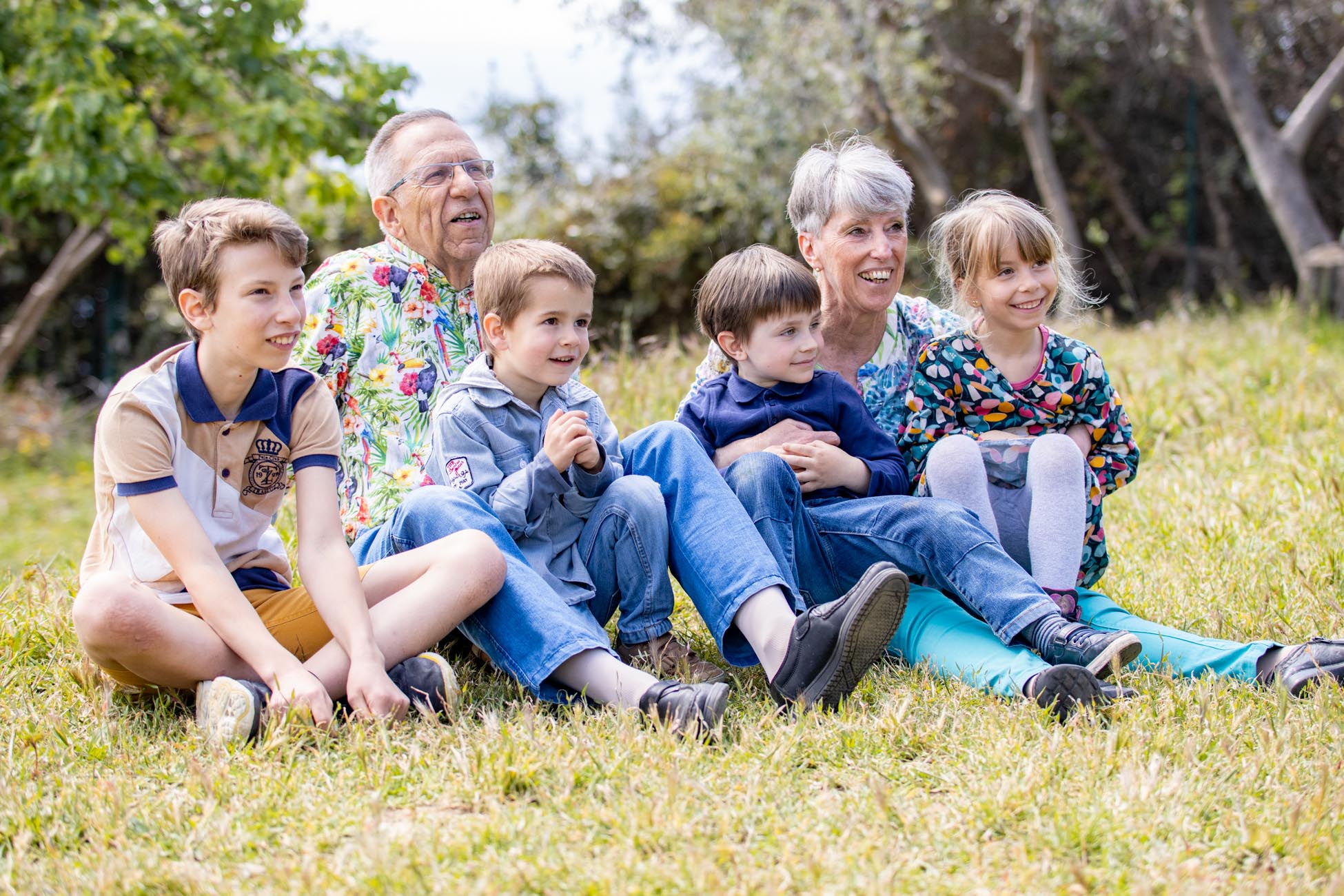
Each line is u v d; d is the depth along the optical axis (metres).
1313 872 1.79
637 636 2.74
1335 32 14.08
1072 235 13.20
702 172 12.96
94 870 1.82
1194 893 1.71
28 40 8.38
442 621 2.48
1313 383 6.43
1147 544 3.81
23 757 2.25
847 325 3.32
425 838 1.87
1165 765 2.12
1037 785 2.01
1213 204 14.58
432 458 2.85
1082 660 2.48
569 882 1.76
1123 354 7.42
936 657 2.64
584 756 2.12
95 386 14.81
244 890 1.77
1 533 10.10
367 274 3.14
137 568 2.49
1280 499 4.18
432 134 3.18
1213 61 12.14
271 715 2.26
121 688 2.58
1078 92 14.59
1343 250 11.03
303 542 2.53
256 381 2.55
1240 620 2.97
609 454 2.88
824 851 1.84
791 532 2.79
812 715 2.33
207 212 2.42
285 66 9.01
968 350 3.12
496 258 2.80
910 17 12.53
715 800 1.99
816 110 12.43
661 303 12.87
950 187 15.25
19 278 14.91
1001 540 2.97
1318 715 2.30
